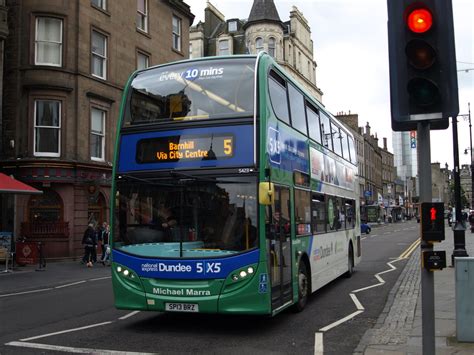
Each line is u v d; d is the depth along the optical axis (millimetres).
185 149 7785
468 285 6723
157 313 9492
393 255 22984
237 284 7238
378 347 6590
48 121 22984
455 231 15453
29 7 23047
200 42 53719
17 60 22875
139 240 7781
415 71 5027
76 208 22922
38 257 21141
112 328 8211
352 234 15195
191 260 7379
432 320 5051
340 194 13516
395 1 5215
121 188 8039
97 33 25453
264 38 49188
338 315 9156
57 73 23031
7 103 22844
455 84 4980
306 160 10109
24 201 22297
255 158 7480
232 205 7418
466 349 6348
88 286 14211
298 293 9109
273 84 8398
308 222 9977
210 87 7977
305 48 56938
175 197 7672
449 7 5004
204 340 7328
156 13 30422
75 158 23281
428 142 5137
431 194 5102
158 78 8375
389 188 103688
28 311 10070
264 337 7496
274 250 7676
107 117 25562
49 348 6898
